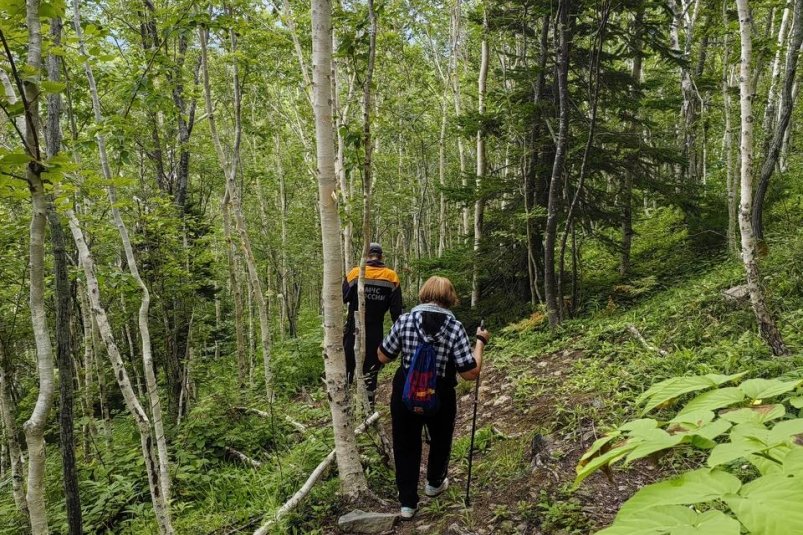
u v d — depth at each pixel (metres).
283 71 11.59
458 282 11.42
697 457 3.46
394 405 3.60
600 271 11.48
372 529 3.58
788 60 7.30
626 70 10.52
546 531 3.07
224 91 12.52
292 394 9.31
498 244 10.66
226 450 6.29
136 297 7.05
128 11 9.10
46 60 3.34
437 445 3.71
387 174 22.06
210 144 13.43
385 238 31.94
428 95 17.48
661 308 7.37
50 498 5.84
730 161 9.37
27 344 8.54
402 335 3.55
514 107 8.67
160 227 7.45
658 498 0.95
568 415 4.74
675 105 9.84
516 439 4.68
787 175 12.07
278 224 21.05
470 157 21.44
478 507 3.57
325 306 4.02
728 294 6.48
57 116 2.88
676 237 11.78
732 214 9.23
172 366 8.09
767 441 1.04
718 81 10.27
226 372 11.34
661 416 4.05
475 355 3.64
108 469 5.94
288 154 19.45
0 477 7.43
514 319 9.96
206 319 10.27
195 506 4.98
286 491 4.55
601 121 9.39
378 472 4.43
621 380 5.15
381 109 11.86
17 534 5.22
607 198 9.91
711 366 4.81
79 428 8.38
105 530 4.91
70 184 2.73
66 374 2.70
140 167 11.05
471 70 16.73
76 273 5.31
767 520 0.78
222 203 9.39
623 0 8.06
